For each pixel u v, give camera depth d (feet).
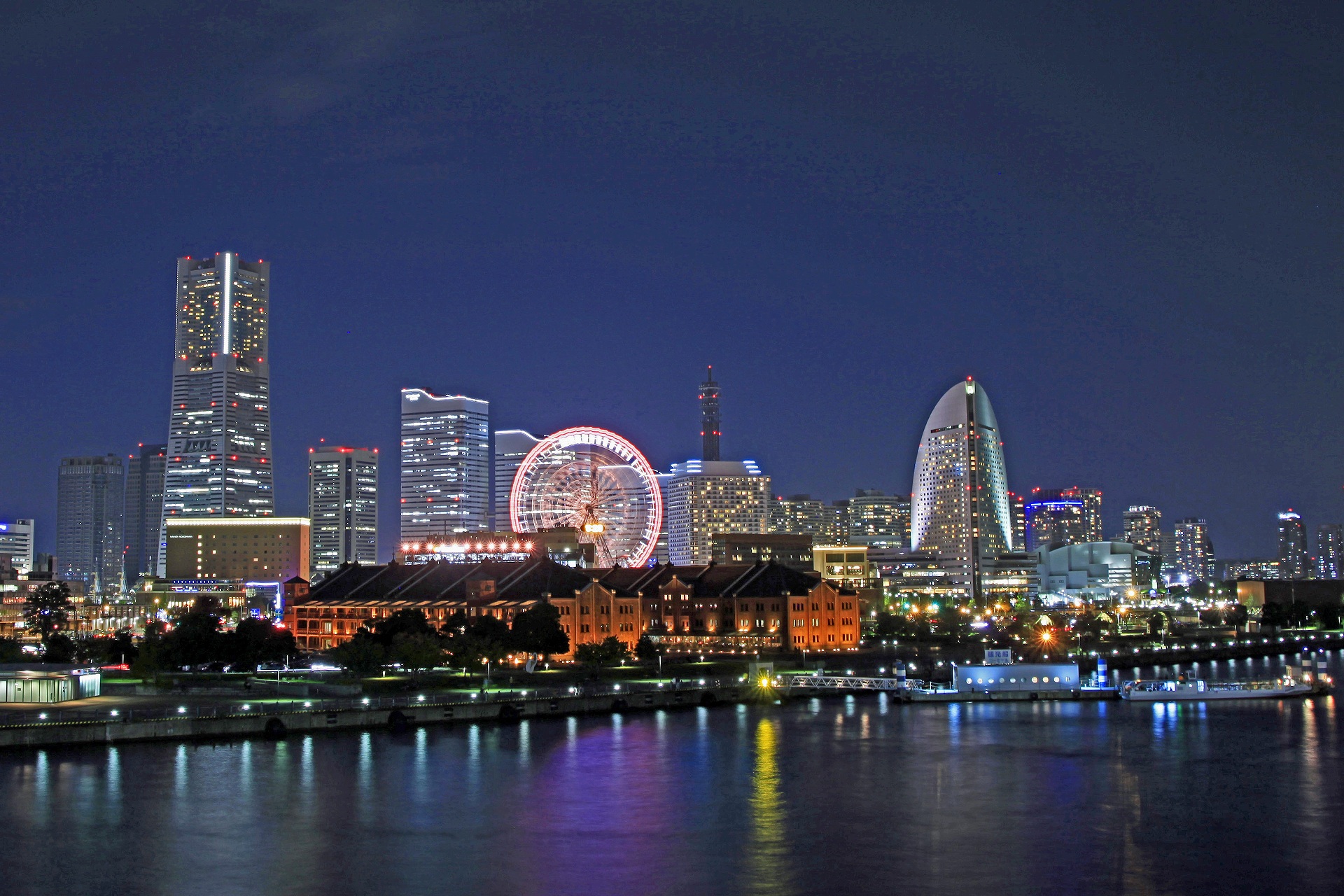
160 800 504.84
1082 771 570.46
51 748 611.88
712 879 400.67
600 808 495.00
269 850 433.48
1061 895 384.68
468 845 441.27
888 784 541.34
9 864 417.90
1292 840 445.78
